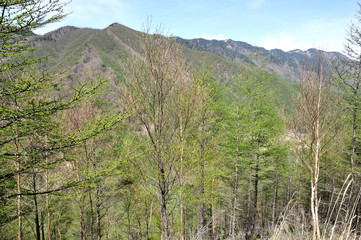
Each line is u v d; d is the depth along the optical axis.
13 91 3.73
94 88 4.39
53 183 8.81
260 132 11.34
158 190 7.05
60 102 4.25
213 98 10.11
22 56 3.98
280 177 16.30
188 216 15.12
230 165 11.86
